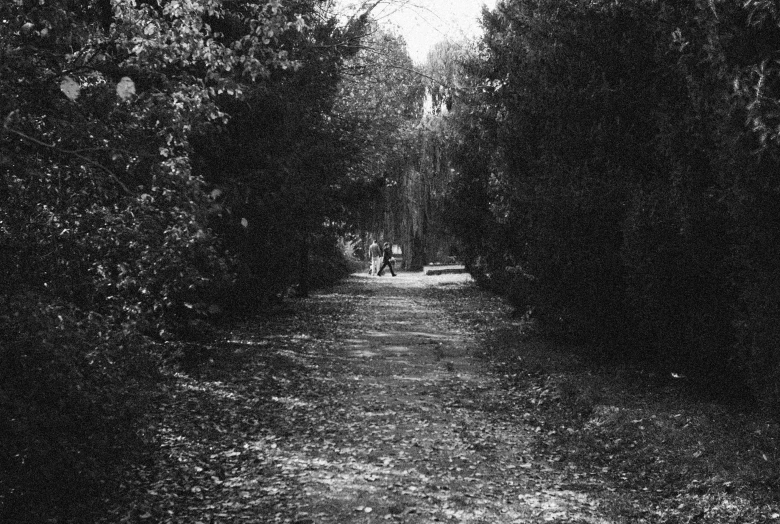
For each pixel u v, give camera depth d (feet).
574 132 30.14
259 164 34.86
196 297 29.78
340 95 54.70
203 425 22.12
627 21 28.19
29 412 12.14
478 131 48.75
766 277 18.43
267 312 52.44
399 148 92.48
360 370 33.71
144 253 18.25
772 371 18.45
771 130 16.28
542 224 30.30
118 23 17.42
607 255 28.09
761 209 17.92
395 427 23.38
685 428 20.42
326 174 43.62
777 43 17.93
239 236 35.78
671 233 22.57
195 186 17.17
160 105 16.42
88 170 13.80
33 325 12.39
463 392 28.99
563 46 30.86
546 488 17.62
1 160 11.59
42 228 13.94
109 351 15.01
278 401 26.45
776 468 16.60
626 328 30.07
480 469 19.10
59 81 13.50
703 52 19.90
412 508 16.05
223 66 21.31
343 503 16.37
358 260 146.72
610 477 18.39
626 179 27.84
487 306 61.52
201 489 16.99
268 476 18.16
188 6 18.61
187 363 29.78
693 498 16.15
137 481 17.04
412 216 108.17
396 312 60.59
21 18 12.87
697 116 20.61
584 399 25.11
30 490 12.69
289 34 33.58
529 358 34.09
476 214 54.29
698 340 23.04
